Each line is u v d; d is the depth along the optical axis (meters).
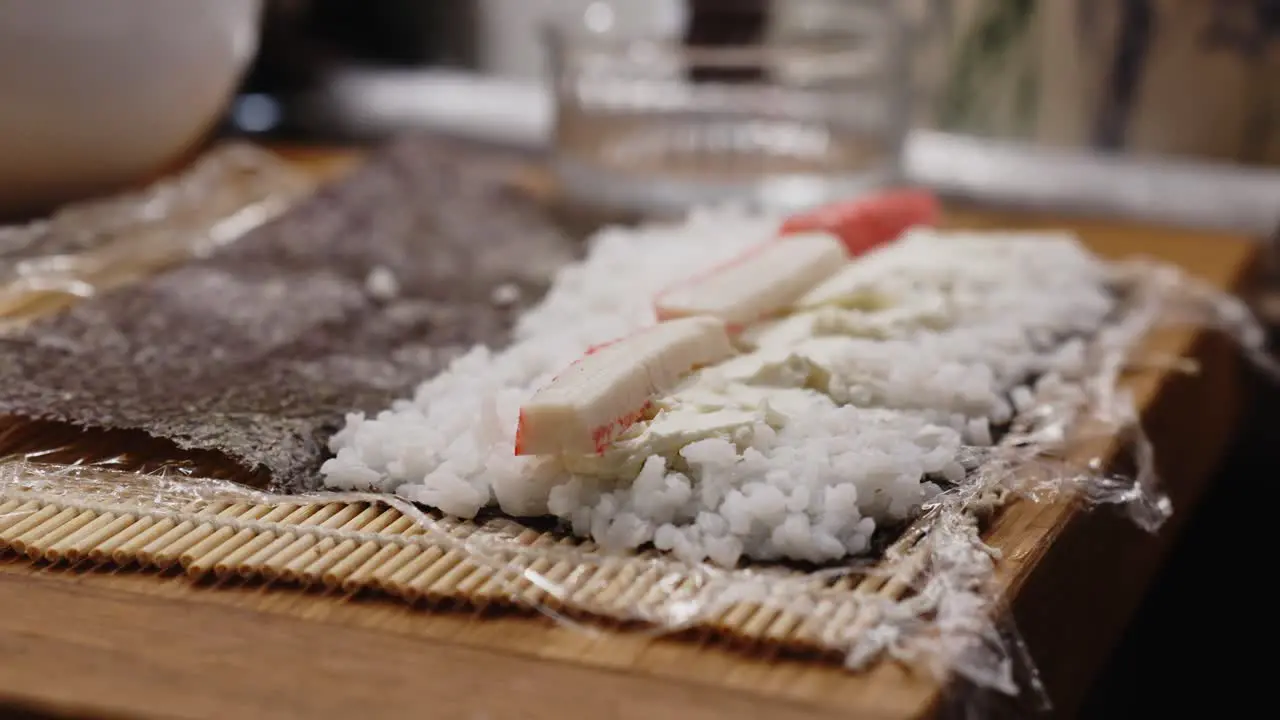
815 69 0.68
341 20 0.94
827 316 0.49
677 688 0.37
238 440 0.45
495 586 0.40
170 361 0.50
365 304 0.56
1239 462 0.72
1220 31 0.75
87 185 0.62
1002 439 0.47
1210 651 0.74
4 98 0.56
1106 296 0.58
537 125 0.88
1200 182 0.75
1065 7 0.78
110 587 0.41
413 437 0.44
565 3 0.89
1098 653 0.44
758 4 0.83
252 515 0.43
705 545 0.41
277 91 0.93
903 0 0.81
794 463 0.42
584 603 0.40
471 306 0.56
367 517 0.43
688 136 0.69
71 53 0.57
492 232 0.64
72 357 0.50
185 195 0.65
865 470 0.42
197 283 0.56
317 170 0.74
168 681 0.38
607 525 0.41
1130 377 0.52
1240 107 0.76
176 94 0.61
